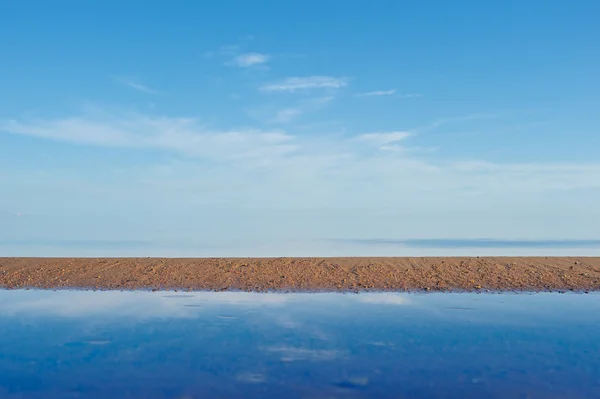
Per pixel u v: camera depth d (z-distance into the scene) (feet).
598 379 23.29
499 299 39.04
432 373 24.06
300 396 21.52
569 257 51.08
